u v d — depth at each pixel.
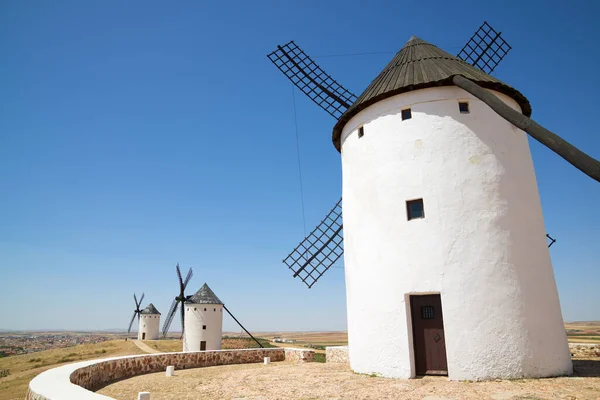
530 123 8.70
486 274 10.14
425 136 11.38
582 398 7.36
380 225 11.54
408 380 9.94
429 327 10.77
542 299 10.45
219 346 35.47
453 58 13.26
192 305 35.38
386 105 12.22
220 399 8.99
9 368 37.41
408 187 11.27
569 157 7.79
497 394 7.96
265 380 11.25
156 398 9.52
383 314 10.96
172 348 47.28
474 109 11.43
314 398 8.45
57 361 39.59
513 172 11.27
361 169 12.57
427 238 10.68
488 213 10.60
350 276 12.58
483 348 9.70
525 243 10.73
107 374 12.36
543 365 9.82
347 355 17.20
